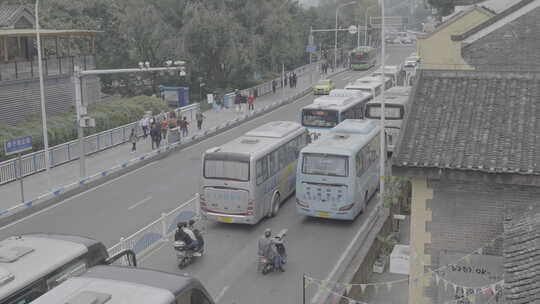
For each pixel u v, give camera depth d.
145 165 31.97
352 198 21.50
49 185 26.73
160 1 54.78
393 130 31.27
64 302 8.31
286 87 64.06
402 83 60.81
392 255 17.27
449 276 12.85
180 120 37.97
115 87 60.31
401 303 16.44
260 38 55.03
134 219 22.95
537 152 12.16
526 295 9.33
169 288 9.02
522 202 12.24
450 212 12.73
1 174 27.70
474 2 38.72
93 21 55.59
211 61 57.34
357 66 79.31
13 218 23.28
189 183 28.06
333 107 31.39
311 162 21.77
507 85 14.13
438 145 12.77
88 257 12.51
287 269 18.28
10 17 37.84
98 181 28.39
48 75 37.94
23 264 11.41
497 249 12.52
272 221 22.78
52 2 53.00
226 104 50.59
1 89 34.22
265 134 24.36
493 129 12.96
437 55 32.25
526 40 22.75
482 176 11.96
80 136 27.75
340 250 19.75
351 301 14.73
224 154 21.28
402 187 23.27
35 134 31.94
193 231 18.84
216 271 18.27
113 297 8.60
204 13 53.09
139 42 56.81
